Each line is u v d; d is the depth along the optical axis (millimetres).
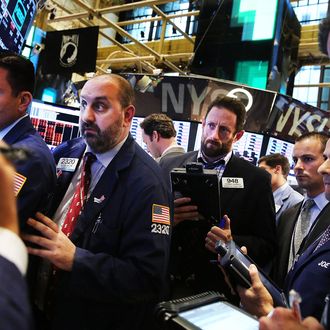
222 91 3525
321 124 3602
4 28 1617
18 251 390
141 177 1109
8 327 320
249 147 3508
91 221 1075
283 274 1562
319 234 1307
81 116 1146
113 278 979
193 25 6707
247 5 3650
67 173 1250
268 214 1583
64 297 1015
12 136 1121
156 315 667
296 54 4180
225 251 966
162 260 1042
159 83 3662
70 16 3871
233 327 641
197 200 1247
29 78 1171
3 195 401
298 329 572
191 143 3557
